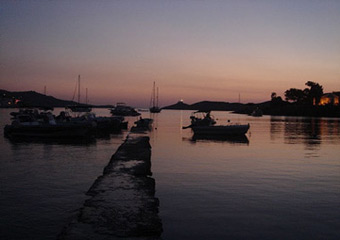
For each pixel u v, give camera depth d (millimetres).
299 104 156125
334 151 24031
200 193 12109
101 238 6883
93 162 18922
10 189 12758
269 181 14023
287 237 8297
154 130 45531
